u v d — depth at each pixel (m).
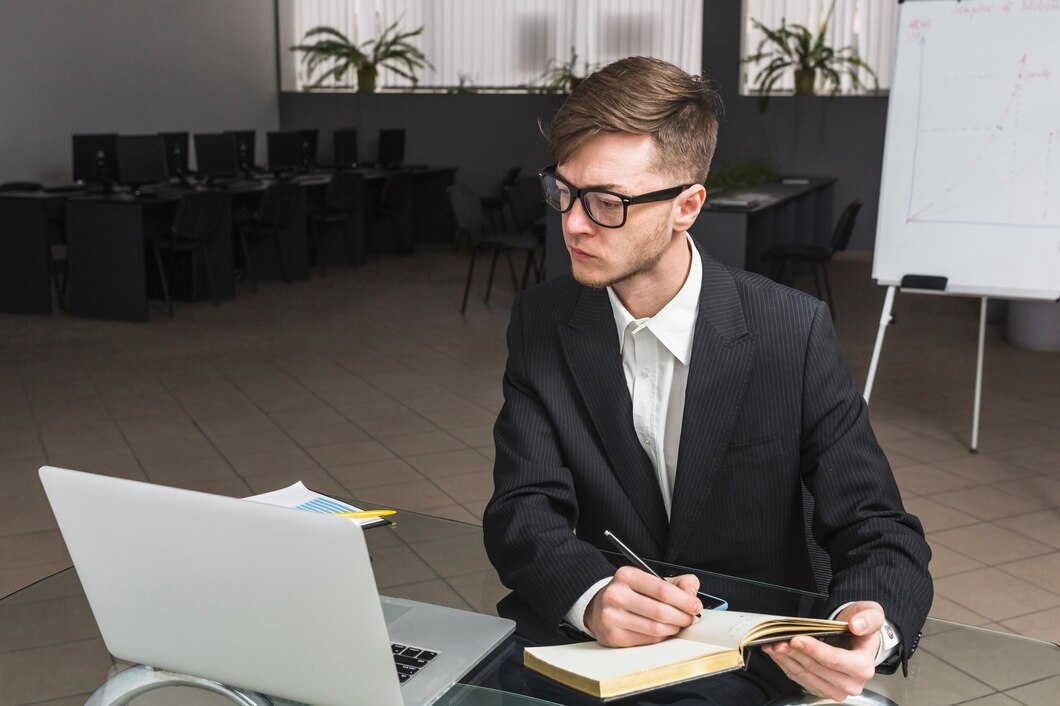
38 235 6.76
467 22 10.84
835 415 1.37
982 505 3.58
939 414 4.70
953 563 3.10
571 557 1.24
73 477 1.01
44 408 4.63
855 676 1.03
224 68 10.76
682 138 1.13
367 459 3.99
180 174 8.09
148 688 1.12
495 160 10.52
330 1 11.34
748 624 1.07
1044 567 3.07
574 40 10.52
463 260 9.48
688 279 1.34
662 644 1.10
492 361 5.63
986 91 3.68
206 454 4.02
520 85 10.73
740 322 1.36
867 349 6.01
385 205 9.38
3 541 3.16
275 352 5.79
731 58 9.66
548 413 1.43
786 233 7.96
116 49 9.52
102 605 1.08
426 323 6.64
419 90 11.12
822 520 1.35
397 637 1.20
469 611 1.28
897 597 1.18
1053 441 4.31
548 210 6.20
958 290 3.78
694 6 10.11
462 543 1.51
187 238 6.84
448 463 3.96
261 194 8.47
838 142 9.34
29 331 6.30
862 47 9.53
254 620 0.99
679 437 1.38
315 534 0.92
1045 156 3.62
